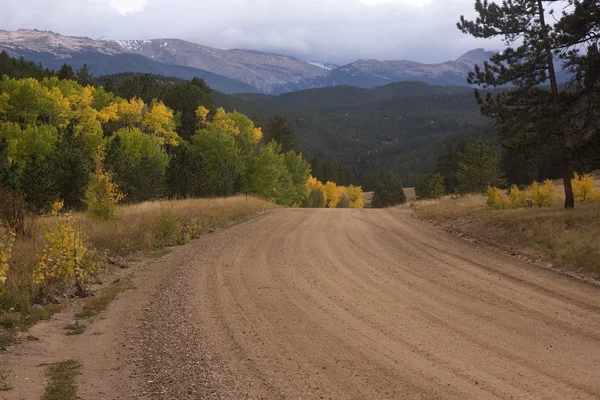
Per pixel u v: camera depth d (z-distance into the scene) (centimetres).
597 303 878
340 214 2917
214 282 1030
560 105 1762
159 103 10456
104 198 1719
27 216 1516
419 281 1059
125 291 959
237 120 8638
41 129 6059
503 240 1602
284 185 7375
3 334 658
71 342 654
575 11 1650
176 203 2638
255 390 496
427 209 2789
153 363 575
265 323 743
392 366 568
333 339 669
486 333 705
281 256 1362
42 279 898
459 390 500
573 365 579
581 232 1407
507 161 7506
